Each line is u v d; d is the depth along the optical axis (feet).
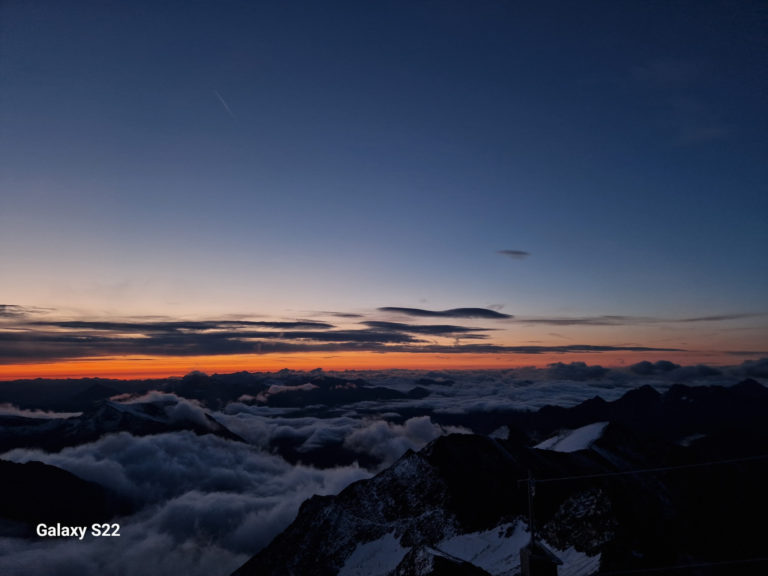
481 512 382.01
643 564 217.77
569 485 410.11
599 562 213.87
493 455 471.21
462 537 355.15
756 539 351.67
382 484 457.68
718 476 509.35
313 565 382.01
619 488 409.69
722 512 424.87
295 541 416.67
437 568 186.19
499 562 299.17
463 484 422.82
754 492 476.54
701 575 223.51
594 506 253.03
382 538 389.80
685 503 422.82
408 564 202.18
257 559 410.52
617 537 229.45
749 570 248.52
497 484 419.54
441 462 452.76
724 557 273.95
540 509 367.66
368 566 359.87
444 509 393.91
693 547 278.87
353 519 423.64
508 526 353.31
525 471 441.27
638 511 339.16
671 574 217.36
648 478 475.31
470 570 189.98
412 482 442.91
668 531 305.73
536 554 91.81
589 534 239.50
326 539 407.85
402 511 413.80
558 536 253.44
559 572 216.74
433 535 367.45
